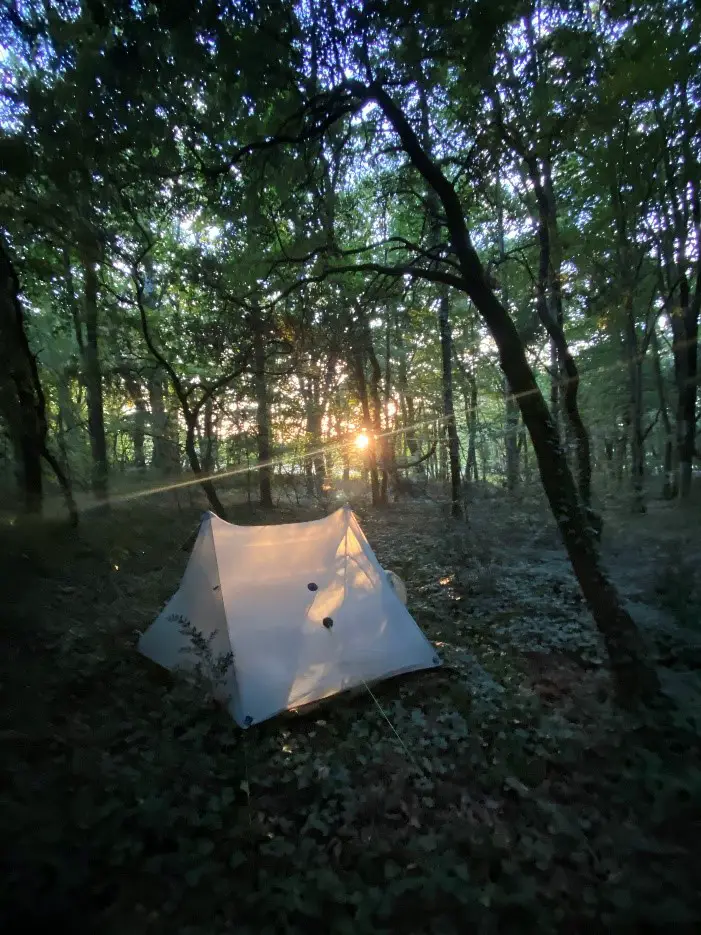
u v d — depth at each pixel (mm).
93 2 3924
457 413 17203
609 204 11047
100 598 7090
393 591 5707
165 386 14656
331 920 2418
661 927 2338
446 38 4738
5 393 8117
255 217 6691
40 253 10086
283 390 13367
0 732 3709
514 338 4867
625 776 3396
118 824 2846
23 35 4707
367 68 4949
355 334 9039
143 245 10484
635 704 4305
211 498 11766
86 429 15406
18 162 5066
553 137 6281
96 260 8797
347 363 13602
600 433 16594
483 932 2312
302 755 3918
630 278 11031
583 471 9172
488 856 2832
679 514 11633
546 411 4867
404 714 4555
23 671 4742
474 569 8648
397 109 4910
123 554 9188
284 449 15031
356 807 3305
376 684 5043
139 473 15312
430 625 6555
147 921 2363
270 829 3162
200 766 3508
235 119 5496
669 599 6574
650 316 15016
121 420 15742
